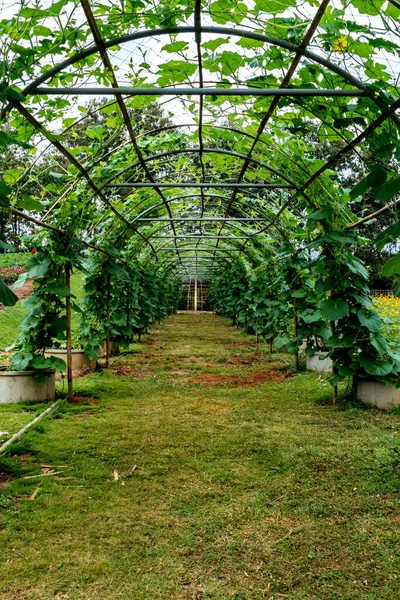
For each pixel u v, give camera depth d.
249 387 6.29
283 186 5.04
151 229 9.77
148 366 8.13
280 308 8.33
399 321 6.76
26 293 13.73
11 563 2.22
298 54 2.64
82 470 3.34
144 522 2.63
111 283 8.37
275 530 2.55
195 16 2.43
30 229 18.69
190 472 3.33
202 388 6.26
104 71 3.15
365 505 2.81
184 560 2.28
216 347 10.87
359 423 4.46
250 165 5.38
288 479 3.20
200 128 4.16
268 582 2.10
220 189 7.52
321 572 2.17
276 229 7.50
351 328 4.90
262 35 2.55
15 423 4.40
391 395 4.92
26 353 5.23
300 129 3.73
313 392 5.86
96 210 5.96
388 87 2.79
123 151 4.57
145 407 5.20
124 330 8.66
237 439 4.00
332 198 4.68
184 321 19.47
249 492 3.01
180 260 17.56
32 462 3.50
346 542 2.42
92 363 7.54
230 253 13.95
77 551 2.34
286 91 2.75
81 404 5.31
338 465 3.41
